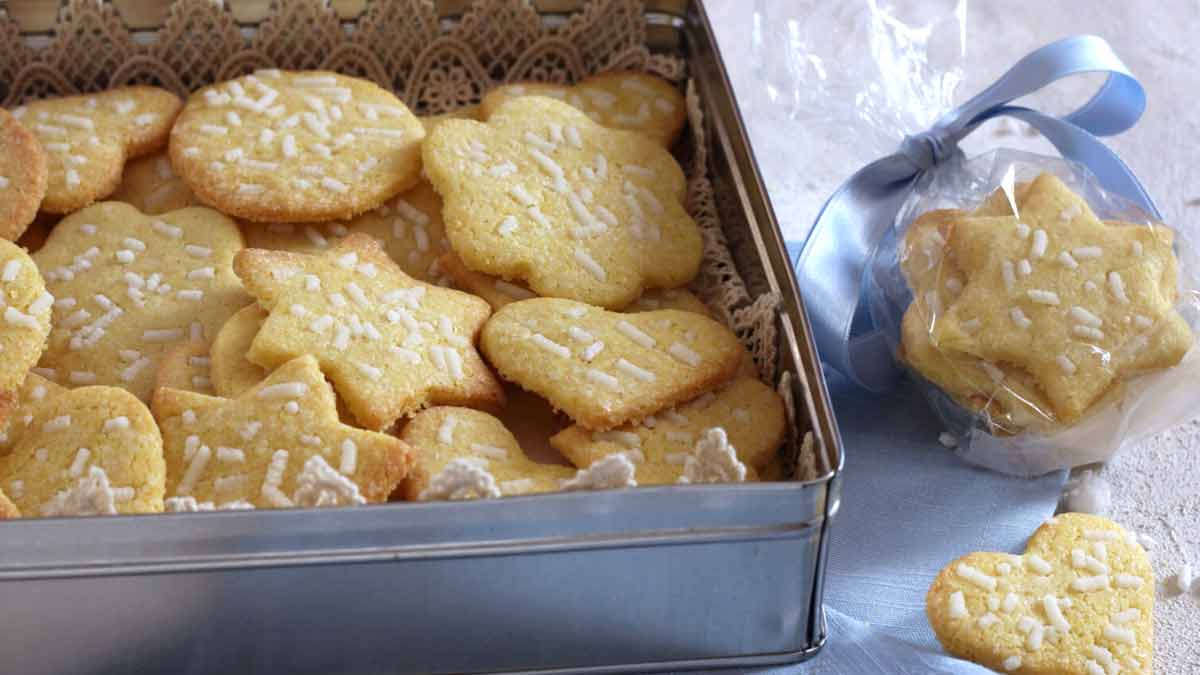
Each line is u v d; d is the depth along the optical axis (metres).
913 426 0.52
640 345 0.48
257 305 0.49
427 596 0.43
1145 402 0.49
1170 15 0.75
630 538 0.42
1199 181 0.68
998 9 0.75
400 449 0.44
